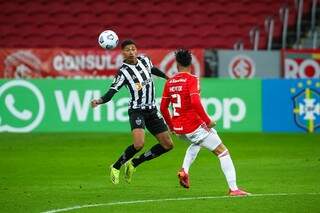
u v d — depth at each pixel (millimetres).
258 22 89938
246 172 47281
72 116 71688
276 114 72438
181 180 38906
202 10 91250
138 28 90062
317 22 88250
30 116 71750
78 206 35031
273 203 35344
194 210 33688
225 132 71812
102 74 74375
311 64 75625
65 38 89312
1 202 36469
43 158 55281
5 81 71625
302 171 47594
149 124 41000
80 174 47156
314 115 72562
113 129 71688
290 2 90875
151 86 40812
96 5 92000
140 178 45250
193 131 37656
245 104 72125
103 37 42281
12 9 91062
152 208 34281
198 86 37375
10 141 65688
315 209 33781
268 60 75688
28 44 88875
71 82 71688
